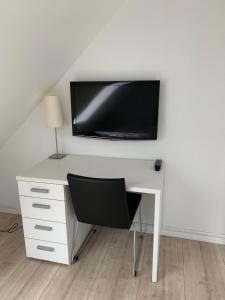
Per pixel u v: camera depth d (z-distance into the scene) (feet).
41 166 6.75
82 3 4.97
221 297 5.47
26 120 7.95
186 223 7.43
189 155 6.88
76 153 7.81
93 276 6.10
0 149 8.52
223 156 6.64
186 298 5.46
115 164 6.82
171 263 6.48
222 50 5.98
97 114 6.92
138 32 6.37
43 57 5.60
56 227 6.20
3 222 8.52
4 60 4.68
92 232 7.79
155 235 5.57
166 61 6.38
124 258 6.70
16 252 7.02
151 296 5.51
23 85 6.00
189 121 6.63
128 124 6.75
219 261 6.55
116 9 6.30
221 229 7.21
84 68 7.00
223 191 6.91
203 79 6.27
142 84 6.36
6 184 8.89
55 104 6.88
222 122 6.42
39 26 4.58
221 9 5.76
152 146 7.07
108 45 6.66
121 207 5.32
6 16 3.78
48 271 6.29
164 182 7.25
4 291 5.72
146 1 6.12
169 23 6.13
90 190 5.26
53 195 5.97
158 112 6.64
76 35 5.90
